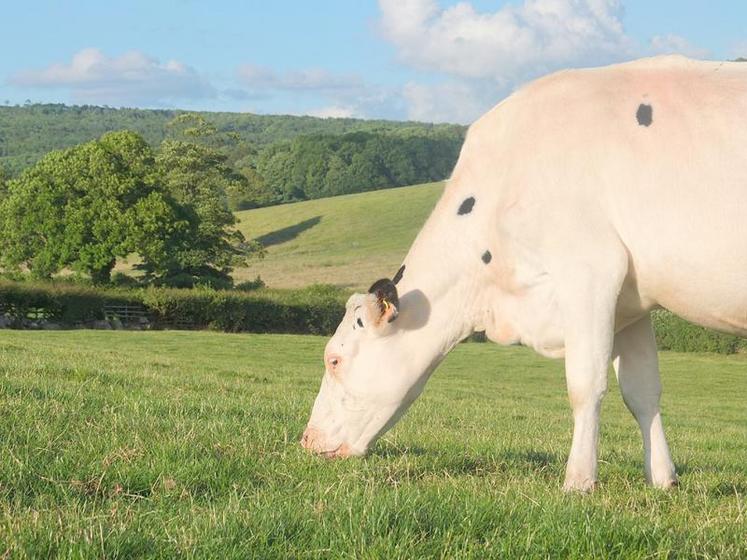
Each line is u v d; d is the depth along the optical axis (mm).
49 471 5645
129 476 5664
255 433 6918
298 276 64562
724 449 9945
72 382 8844
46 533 4820
